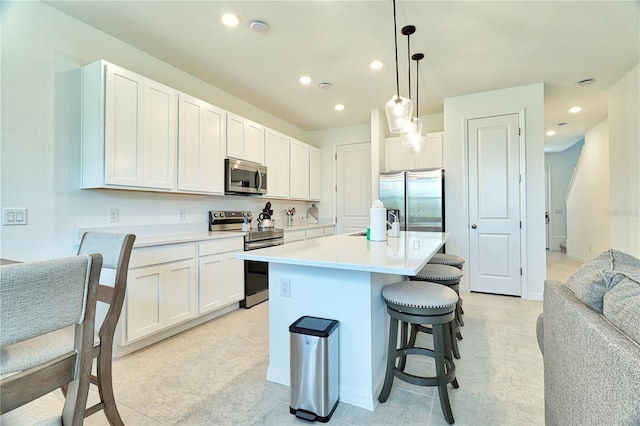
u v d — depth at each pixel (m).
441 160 4.41
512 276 3.82
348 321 1.72
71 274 0.76
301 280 1.85
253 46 2.81
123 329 2.20
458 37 2.69
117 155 2.38
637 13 2.36
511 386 1.85
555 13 2.36
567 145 7.47
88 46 2.48
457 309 2.65
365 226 5.34
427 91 3.89
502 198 3.86
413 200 4.27
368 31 2.59
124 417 1.58
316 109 4.57
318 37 2.67
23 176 2.13
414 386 1.87
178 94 2.88
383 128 4.82
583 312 0.98
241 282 3.29
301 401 1.57
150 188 2.62
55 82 2.29
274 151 4.32
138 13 2.34
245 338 2.58
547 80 3.58
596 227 5.62
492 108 3.89
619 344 0.73
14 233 2.09
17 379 0.70
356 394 1.69
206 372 2.03
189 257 2.70
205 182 3.14
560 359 1.13
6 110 2.06
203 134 3.13
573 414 0.97
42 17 2.23
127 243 1.32
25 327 0.67
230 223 3.78
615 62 3.15
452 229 4.11
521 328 2.76
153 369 2.07
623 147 3.51
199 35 2.63
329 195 5.62
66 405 0.83
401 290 1.71
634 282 0.94
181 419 1.57
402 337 2.00
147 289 2.35
